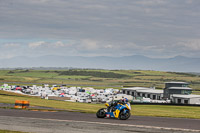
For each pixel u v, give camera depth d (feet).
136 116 91.45
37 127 61.77
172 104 276.00
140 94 456.86
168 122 73.26
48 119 73.87
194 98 347.15
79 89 470.80
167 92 415.03
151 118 84.48
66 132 56.59
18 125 64.08
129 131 57.98
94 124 66.03
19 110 101.09
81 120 74.28
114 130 58.80
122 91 498.69
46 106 144.15
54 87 506.48
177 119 82.38
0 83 651.66
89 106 200.13
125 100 79.82
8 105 127.24
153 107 248.52
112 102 80.33
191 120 80.02
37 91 409.28
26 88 451.94
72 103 222.28
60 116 83.56
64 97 343.87
